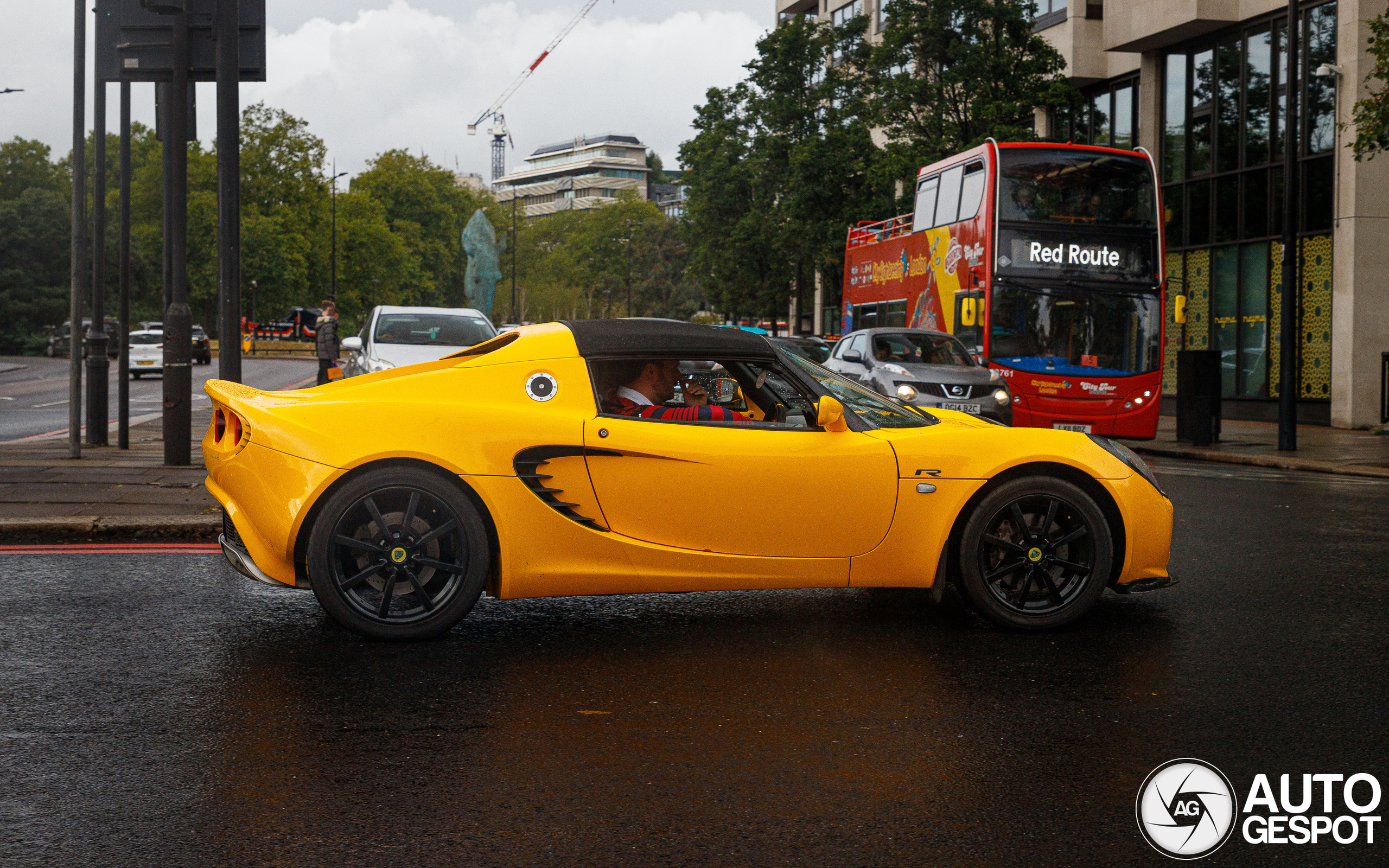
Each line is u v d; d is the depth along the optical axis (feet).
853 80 118.42
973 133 90.74
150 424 59.00
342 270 284.82
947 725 13.78
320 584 16.62
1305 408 76.28
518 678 15.66
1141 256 55.47
